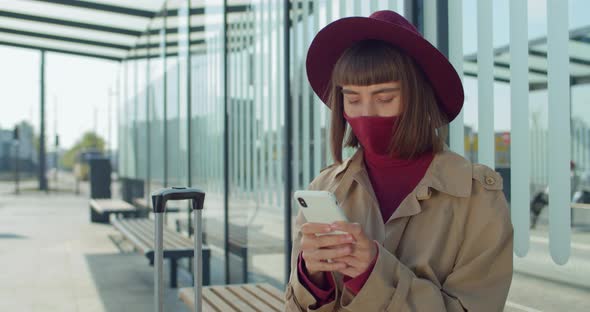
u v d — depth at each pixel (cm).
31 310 448
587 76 186
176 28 644
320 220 120
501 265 120
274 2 398
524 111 203
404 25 137
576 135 193
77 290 519
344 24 130
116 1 728
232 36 475
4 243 804
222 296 309
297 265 132
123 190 1090
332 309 126
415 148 126
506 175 211
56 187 2714
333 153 147
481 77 220
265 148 412
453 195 123
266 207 411
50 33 925
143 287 531
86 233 926
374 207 133
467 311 117
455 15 232
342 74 127
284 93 376
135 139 949
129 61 1018
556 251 194
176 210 655
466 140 229
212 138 523
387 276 114
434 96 134
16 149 2044
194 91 577
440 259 123
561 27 190
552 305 193
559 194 193
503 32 211
